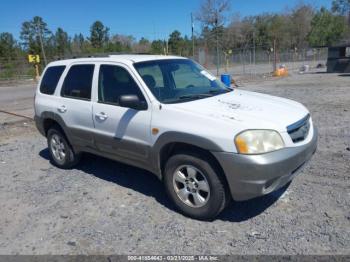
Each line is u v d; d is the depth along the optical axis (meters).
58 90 5.50
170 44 79.06
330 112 9.20
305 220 3.68
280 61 50.41
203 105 3.93
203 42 62.38
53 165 6.10
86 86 4.98
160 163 4.10
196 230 3.67
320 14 81.75
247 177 3.37
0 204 4.61
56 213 4.24
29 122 10.35
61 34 86.62
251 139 3.35
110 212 4.17
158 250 3.36
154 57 4.82
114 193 4.71
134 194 4.64
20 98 19.08
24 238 3.74
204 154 3.67
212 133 3.49
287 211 3.90
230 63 46.81
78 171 5.67
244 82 21.20
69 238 3.67
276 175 3.38
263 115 3.67
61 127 5.48
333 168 5.02
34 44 66.25
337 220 3.63
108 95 4.64
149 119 4.04
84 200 4.54
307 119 4.02
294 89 15.48
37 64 36.28
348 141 6.30
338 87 15.20
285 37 80.50
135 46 84.25
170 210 4.14
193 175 3.80
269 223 3.69
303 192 4.31
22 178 5.54
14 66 39.34
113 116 4.47
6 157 6.78
